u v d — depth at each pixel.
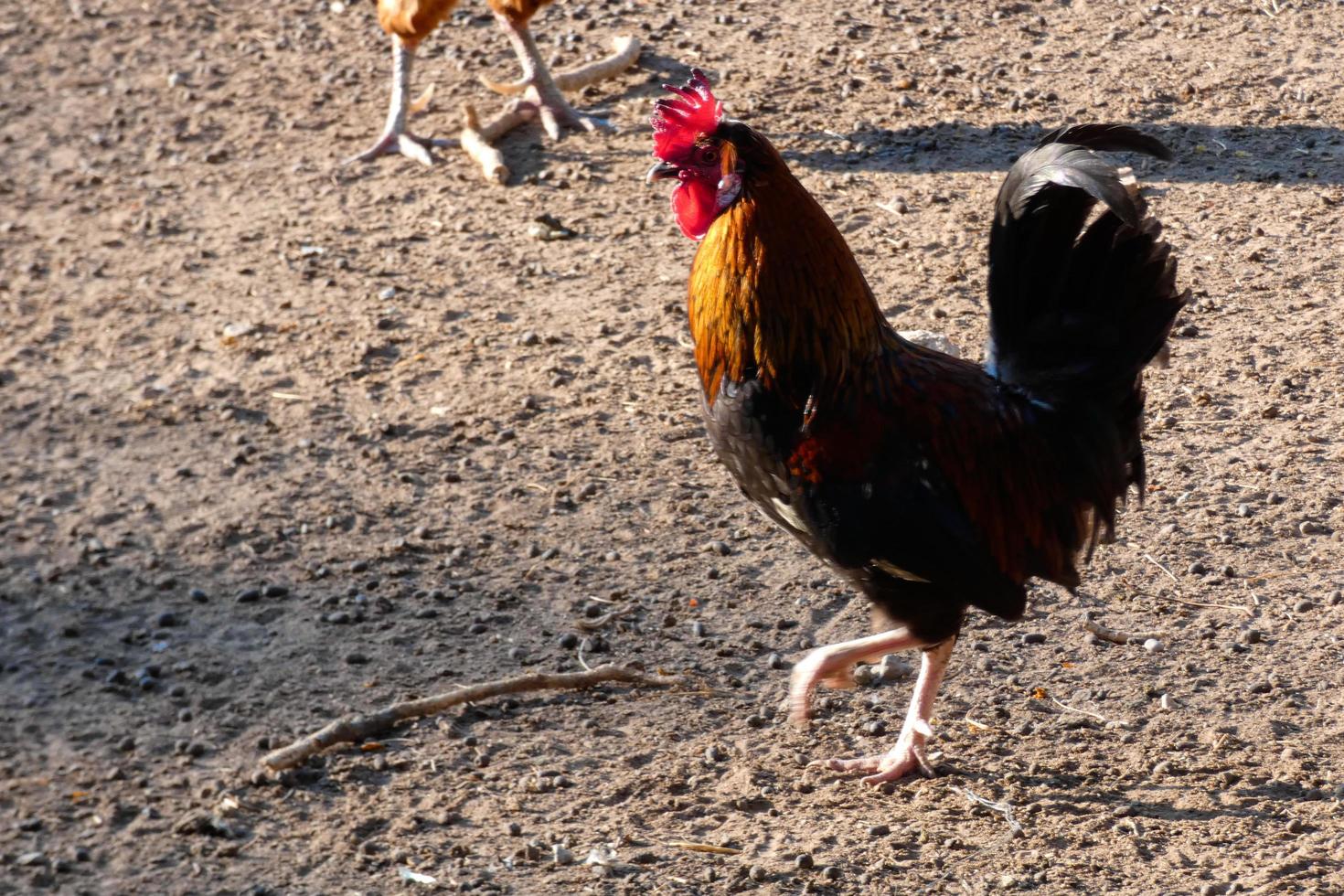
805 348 5.96
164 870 6.27
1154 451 9.33
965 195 12.50
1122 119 13.45
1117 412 6.45
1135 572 8.28
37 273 12.80
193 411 10.54
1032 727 7.13
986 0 16.09
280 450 10.02
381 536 9.02
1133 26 15.29
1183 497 8.86
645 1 16.59
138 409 10.62
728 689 7.56
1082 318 6.23
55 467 9.95
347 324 11.58
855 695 7.50
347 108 15.29
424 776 6.90
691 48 15.45
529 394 10.51
